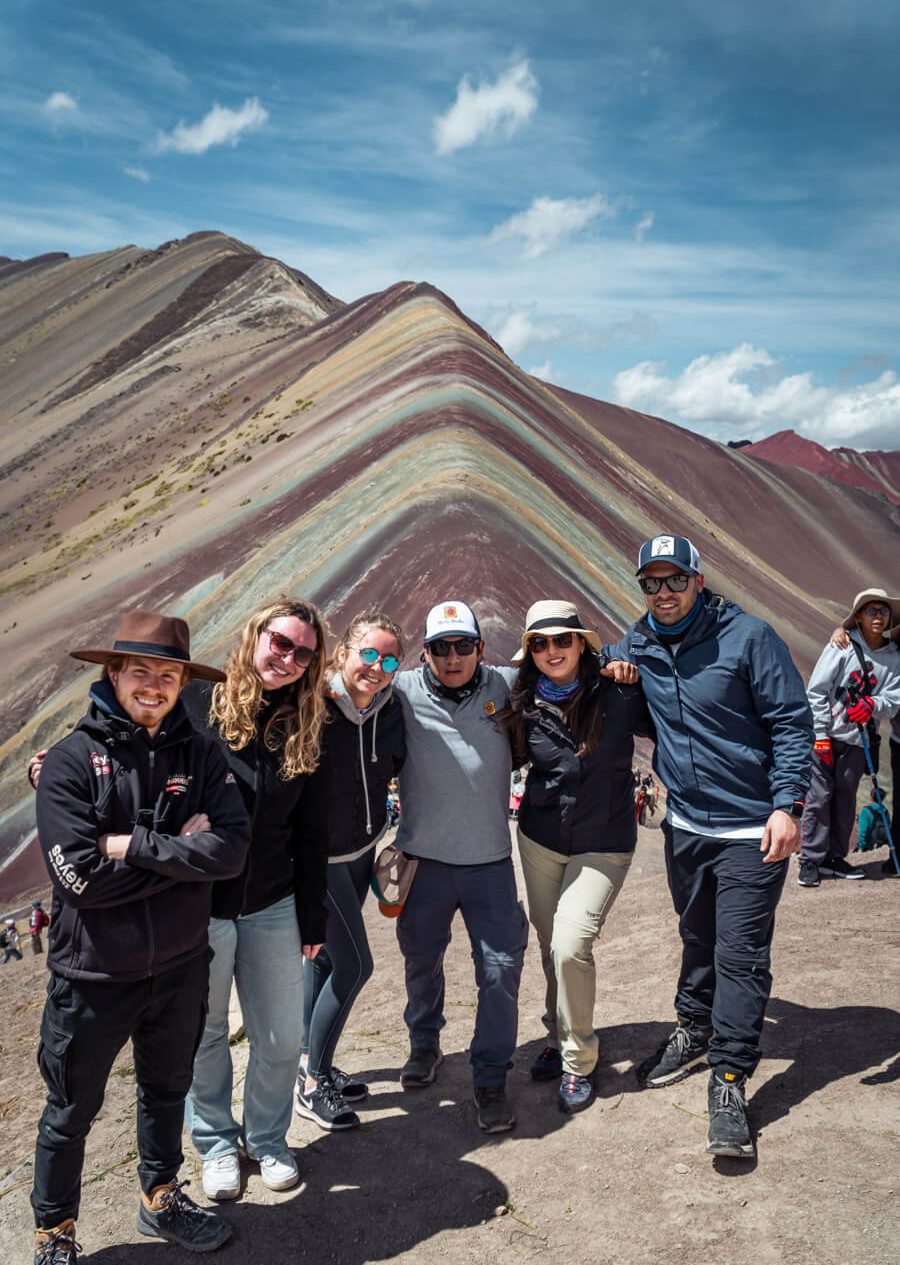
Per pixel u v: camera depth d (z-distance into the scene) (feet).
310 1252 9.78
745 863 11.41
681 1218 9.66
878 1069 12.02
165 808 9.01
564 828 12.50
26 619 199.41
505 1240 9.70
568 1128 11.75
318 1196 10.75
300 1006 11.03
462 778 12.41
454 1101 12.76
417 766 12.49
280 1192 10.85
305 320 493.36
